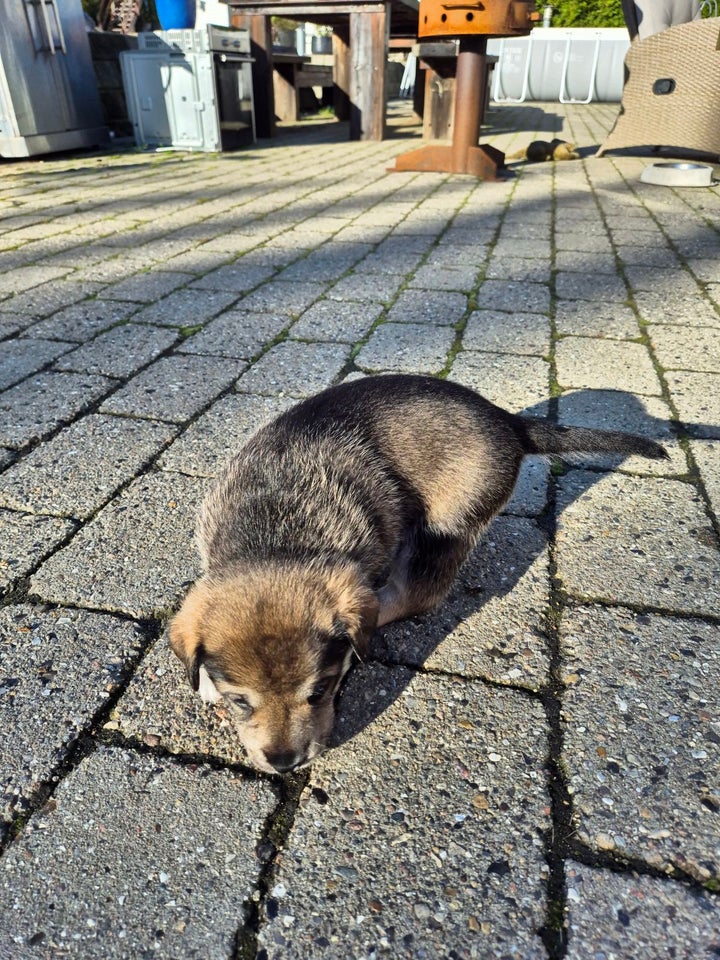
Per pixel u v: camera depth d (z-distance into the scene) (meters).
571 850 0.41
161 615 0.58
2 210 1.83
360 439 0.60
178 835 0.42
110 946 0.37
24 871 0.40
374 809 0.44
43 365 1.00
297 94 4.04
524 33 1.93
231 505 0.57
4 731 0.48
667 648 0.55
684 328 1.13
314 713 0.46
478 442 0.63
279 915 0.38
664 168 2.06
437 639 0.57
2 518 0.69
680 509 0.72
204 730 0.49
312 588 0.49
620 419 0.88
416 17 3.42
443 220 1.72
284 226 1.68
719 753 0.46
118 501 0.72
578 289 1.29
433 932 0.37
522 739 0.48
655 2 2.31
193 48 2.63
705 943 0.37
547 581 0.63
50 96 2.56
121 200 1.94
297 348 1.06
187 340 1.09
